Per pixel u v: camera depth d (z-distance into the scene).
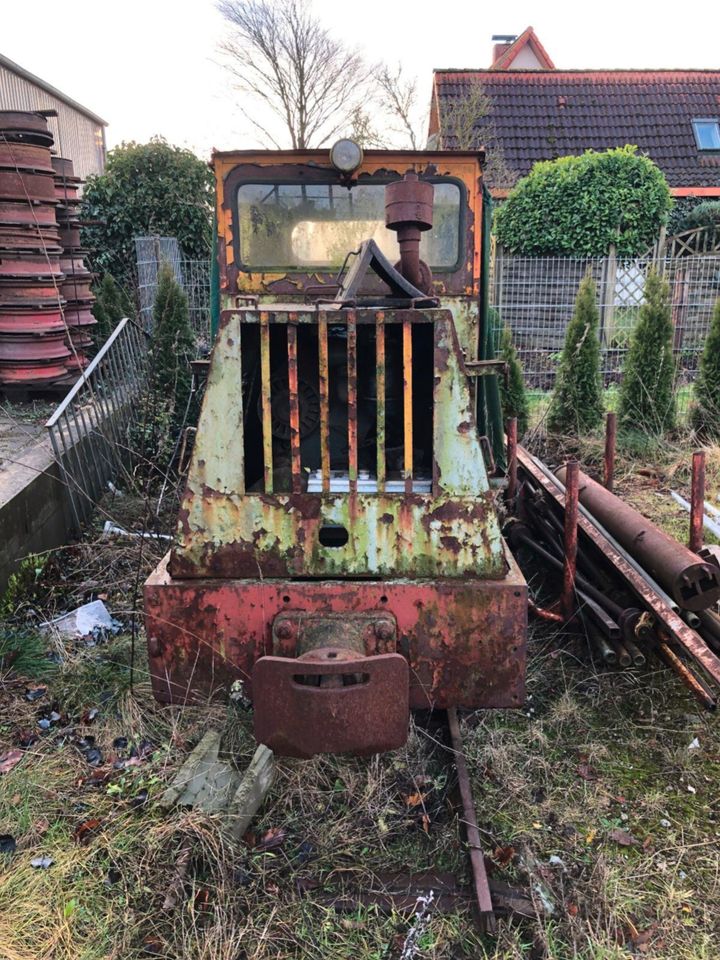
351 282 2.86
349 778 2.90
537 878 2.45
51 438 5.04
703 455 3.65
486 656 2.61
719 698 3.44
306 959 2.21
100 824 2.70
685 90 16.58
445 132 15.20
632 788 2.94
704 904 2.41
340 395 2.87
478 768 2.97
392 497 2.58
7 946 2.23
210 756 2.95
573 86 16.67
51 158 7.02
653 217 12.35
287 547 2.61
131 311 9.62
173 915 2.36
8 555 4.18
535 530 4.67
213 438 2.56
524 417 8.16
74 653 3.76
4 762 3.04
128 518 5.62
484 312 4.41
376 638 2.55
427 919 2.32
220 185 4.23
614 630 3.33
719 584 3.31
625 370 8.23
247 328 2.67
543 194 12.32
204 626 2.63
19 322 6.69
